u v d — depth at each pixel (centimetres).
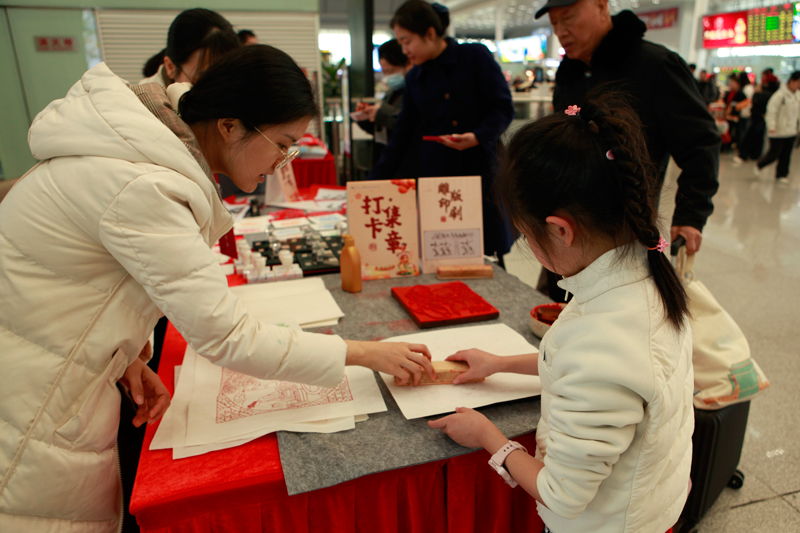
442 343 117
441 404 95
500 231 217
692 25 1330
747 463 176
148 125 74
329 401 97
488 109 229
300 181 339
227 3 452
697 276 337
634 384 60
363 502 88
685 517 148
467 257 169
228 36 141
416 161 277
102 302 77
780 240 407
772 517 155
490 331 124
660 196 74
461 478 92
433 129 239
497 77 224
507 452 76
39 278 74
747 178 646
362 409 95
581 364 62
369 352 94
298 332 87
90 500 82
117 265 78
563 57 182
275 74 80
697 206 156
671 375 63
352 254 149
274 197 262
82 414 78
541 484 67
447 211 167
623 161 58
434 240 167
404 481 90
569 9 161
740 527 151
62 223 73
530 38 1658
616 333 61
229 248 173
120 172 71
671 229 161
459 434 83
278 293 148
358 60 464
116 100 75
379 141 377
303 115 84
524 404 98
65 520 80
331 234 204
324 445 86
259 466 81
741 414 148
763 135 730
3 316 74
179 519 79
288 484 77
